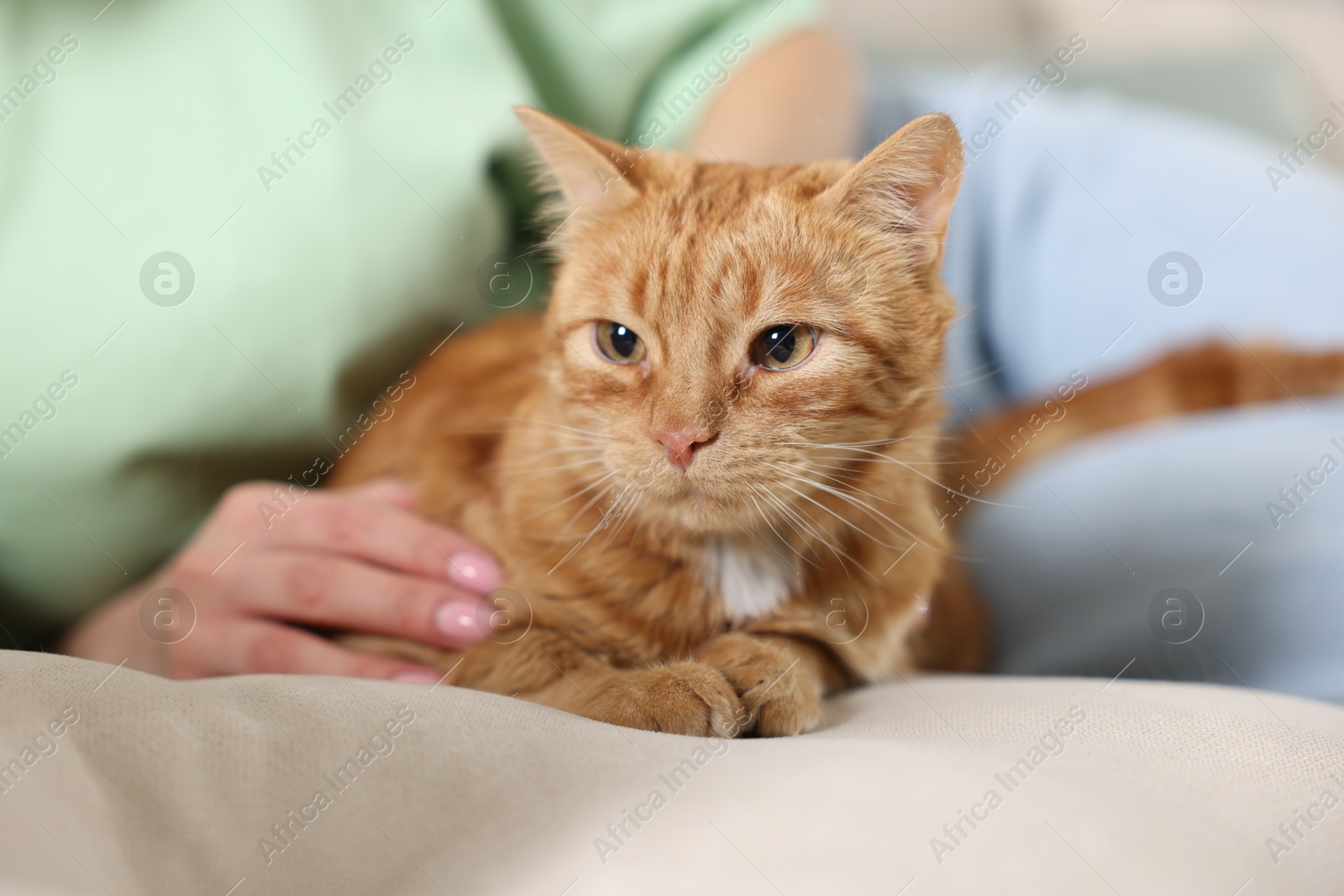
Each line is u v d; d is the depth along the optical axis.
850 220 0.49
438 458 0.53
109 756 0.39
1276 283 0.69
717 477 0.47
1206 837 0.39
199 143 0.57
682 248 0.48
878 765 0.40
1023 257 0.74
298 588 0.50
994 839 0.38
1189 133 0.76
